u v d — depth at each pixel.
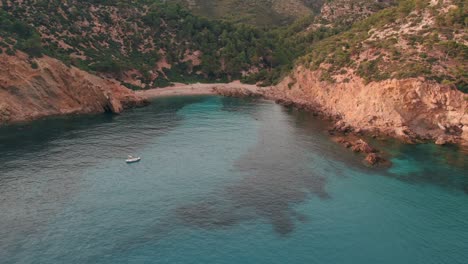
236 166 82.38
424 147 92.44
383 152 89.50
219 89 181.75
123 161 85.06
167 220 60.62
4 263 50.06
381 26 143.50
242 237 56.28
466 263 51.41
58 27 180.00
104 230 57.75
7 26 144.50
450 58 108.00
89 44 184.88
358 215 62.44
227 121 121.69
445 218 61.66
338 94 127.62
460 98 96.75
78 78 134.12
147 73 188.62
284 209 64.19
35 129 108.31
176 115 130.62
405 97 101.81
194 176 77.25
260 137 103.25
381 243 55.31
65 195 68.50
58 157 86.62
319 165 82.62
